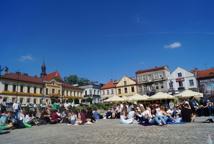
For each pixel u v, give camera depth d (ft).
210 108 70.64
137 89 240.53
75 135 39.14
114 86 260.21
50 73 283.38
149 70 233.35
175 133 36.27
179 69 211.00
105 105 171.53
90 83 311.68
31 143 31.76
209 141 25.21
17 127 56.59
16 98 206.80
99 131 44.39
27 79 228.02
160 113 52.47
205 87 191.11
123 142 29.81
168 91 214.48
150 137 33.22
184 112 55.93
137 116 63.72
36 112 79.51
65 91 271.69
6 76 203.62
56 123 72.59
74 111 71.72
